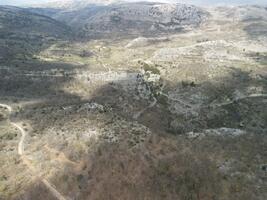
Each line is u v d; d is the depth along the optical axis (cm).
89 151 9662
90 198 8238
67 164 9494
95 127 11112
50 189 8812
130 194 7981
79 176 8894
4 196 8862
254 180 8881
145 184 8169
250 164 9875
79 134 10769
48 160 9969
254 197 8050
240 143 13450
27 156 10550
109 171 8731
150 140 10000
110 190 8225
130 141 9831
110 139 10088
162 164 8744
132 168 8675
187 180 8238
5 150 11144
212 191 8012
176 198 7775
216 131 16212
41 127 12731
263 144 13588
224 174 8919
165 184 8094
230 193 8062
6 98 19250
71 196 8494
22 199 8731
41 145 10962
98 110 13488
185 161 9031
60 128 11881
